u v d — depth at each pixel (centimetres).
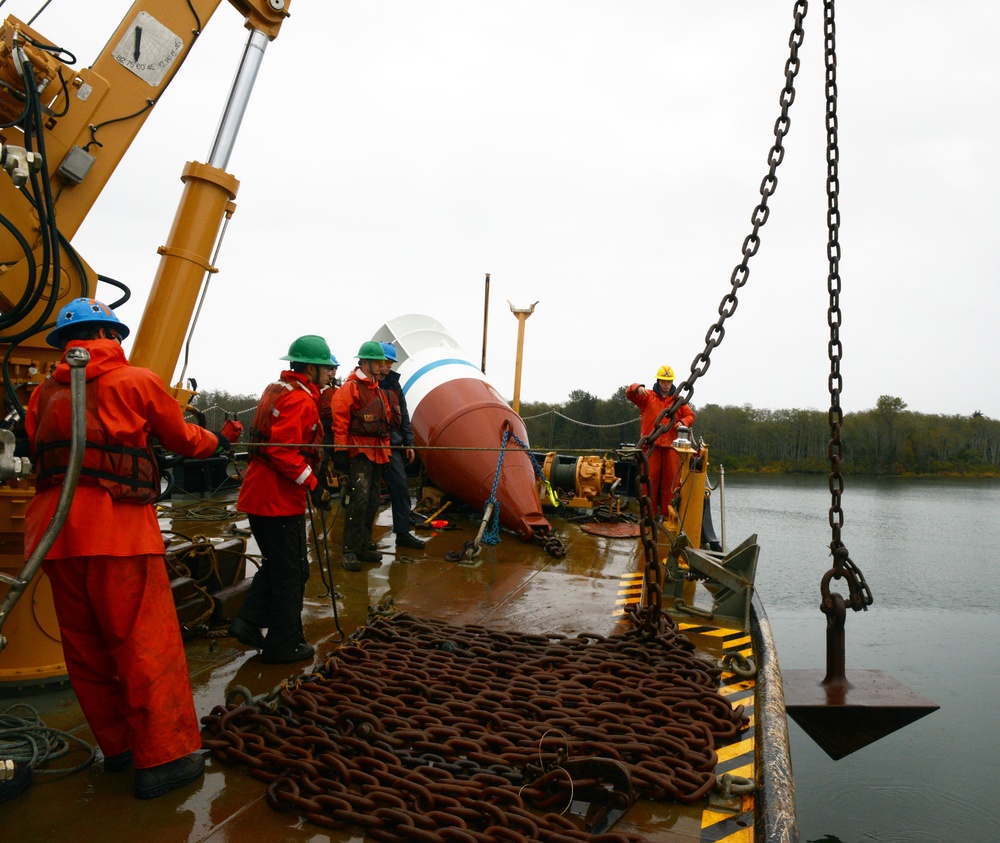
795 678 481
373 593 597
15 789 283
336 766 297
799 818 530
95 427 273
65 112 356
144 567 282
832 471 455
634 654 441
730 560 575
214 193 429
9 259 353
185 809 280
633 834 259
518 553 762
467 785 287
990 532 1675
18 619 364
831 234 423
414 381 932
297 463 414
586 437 2308
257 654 451
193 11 408
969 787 579
